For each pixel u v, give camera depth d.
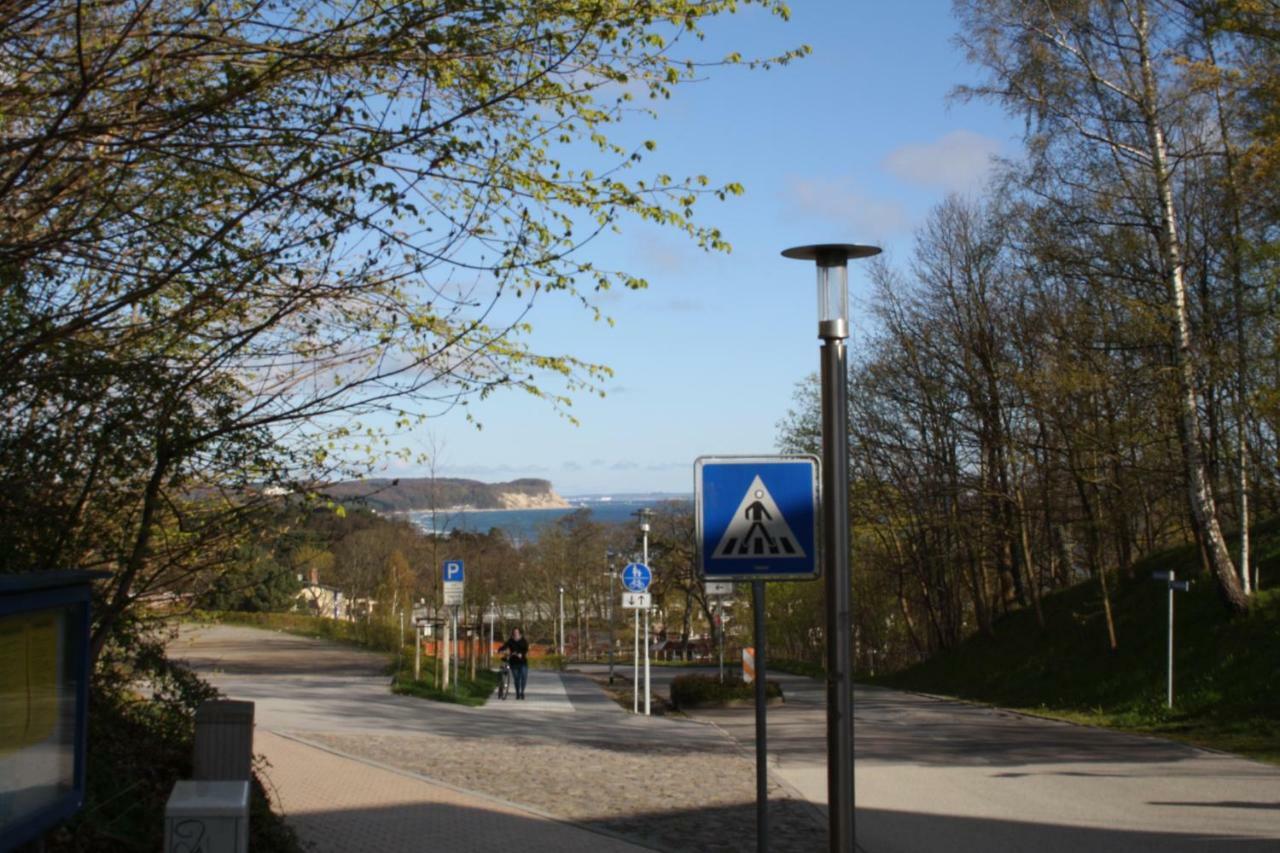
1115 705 23.44
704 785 13.20
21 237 6.18
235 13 6.53
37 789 4.52
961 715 24.84
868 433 37.12
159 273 6.15
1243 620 23.12
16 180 6.06
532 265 6.93
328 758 14.40
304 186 6.12
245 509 7.57
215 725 7.26
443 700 25.41
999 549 38.19
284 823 9.16
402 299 6.98
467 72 6.36
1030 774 14.58
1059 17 21.84
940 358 34.03
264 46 5.96
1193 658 23.28
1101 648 27.64
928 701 29.61
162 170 6.36
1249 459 26.06
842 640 6.12
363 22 6.08
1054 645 30.58
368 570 44.03
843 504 6.22
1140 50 21.62
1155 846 9.77
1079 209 22.25
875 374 36.41
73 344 6.31
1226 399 22.55
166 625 8.66
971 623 47.31
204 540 7.70
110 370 6.32
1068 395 24.72
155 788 7.74
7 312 6.36
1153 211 22.02
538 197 6.80
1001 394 32.38
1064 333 24.55
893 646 51.38
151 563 7.83
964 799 12.48
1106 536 31.27
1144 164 22.00
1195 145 21.55
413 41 6.07
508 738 17.94
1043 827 10.71
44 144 5.67
